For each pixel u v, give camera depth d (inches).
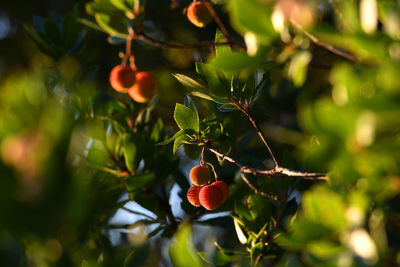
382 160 45.3
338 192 56.5
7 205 33.4
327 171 60.0
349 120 41.4
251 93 61.9
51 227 34.6
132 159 63.5
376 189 51.2
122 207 63.5
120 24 63.9
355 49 50.6
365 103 41.0
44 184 34.7
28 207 33.8
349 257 48.4
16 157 35.9
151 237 64.4
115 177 63.3
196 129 61.9
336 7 57.4
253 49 57.2
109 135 63.9
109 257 62.1
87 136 40.4
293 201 64.5
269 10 51.8
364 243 48.4
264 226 62.0
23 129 37.6
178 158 64.9
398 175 49.2
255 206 62.6
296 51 56.8
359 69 46.3
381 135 43.4
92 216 57.5
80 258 59.8
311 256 51.5
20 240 51.5
